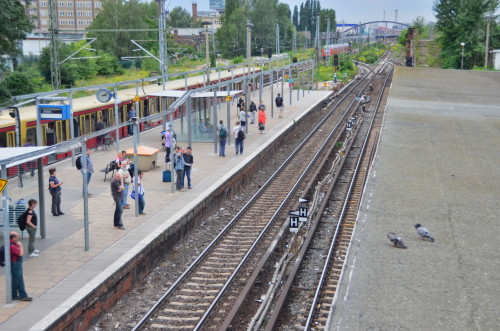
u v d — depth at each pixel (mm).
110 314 13234
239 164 25891
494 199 20375
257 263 16375
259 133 35000
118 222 17047
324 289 14148
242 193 24984
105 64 72688
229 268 15969
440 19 105312
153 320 12867
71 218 18109
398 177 23469
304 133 40281
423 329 10750
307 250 16938
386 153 28359
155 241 15938
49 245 15656
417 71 83875
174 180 23297
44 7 147875
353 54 145500
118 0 90625
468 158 27641
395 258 14414
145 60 77562
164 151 29141
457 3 103438
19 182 17578
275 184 26062
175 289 14531
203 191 21359
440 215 18297
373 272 13453
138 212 18328
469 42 99750
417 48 141000
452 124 38281
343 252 16766
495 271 13609
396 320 11094
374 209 18891
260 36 126750
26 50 69750
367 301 11922
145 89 40469
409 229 16844
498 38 101375
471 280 13031
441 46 110562
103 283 13008
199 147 30750
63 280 13312
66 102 31219
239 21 125312
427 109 45188
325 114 49938
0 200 16266
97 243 15820
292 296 13836
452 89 60750
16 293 12250
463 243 15625
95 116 31328
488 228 17016
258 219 20719
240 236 18828
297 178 27016
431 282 12906
